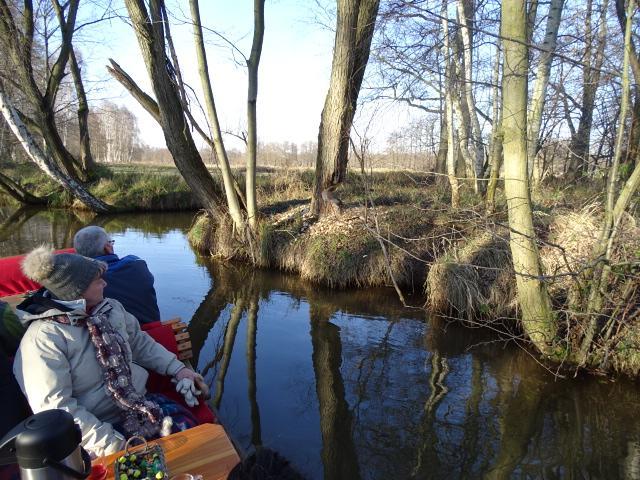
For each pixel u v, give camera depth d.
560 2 6.16
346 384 4.38
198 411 2.72
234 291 7.16
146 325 3.09
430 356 4.98
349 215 8.41
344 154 8.34
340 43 7.49
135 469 1.82
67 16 14.65
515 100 4.13
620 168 4.18
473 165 10.28
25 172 19.53
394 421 3.78
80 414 2.09
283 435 3.58
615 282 4.45
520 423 3.75
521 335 5.02
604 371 4.50
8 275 4.03
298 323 5.93
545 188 8.44
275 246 8.37
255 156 8.35
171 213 16.05
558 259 5.52
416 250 7.20
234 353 5.06
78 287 2.25
